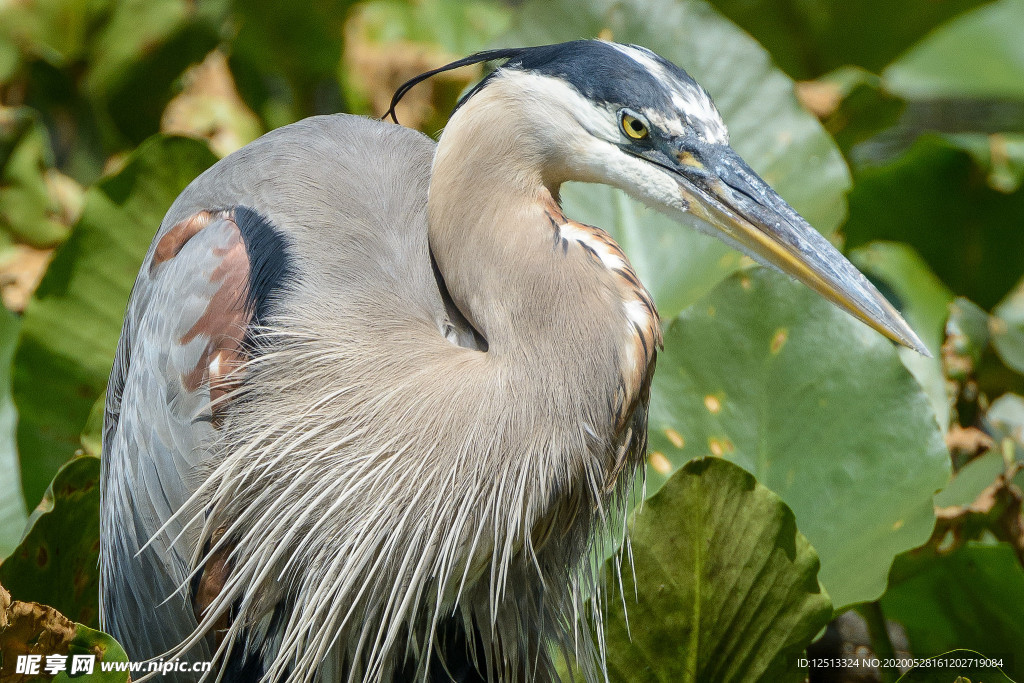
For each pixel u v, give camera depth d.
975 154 9.08
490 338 4.67
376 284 4.97
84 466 5.86
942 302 8.61
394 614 4.71
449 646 5.47
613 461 4.86
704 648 5.77
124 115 10.20
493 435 4.55
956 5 11.28
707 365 6.79
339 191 5.29
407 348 4.74
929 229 9.59
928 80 12.91
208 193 5.60
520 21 8.91
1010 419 8.16
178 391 5.02
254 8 9.98
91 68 9.82
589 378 4.58
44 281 7.21
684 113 4.88
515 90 4.77
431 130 10.38
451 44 12.16
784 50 11.80
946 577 6.44
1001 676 5.08
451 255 4.79
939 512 6.40
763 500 5.41
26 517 6.87
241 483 4.80
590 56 4.87
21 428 7.20
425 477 4.59
